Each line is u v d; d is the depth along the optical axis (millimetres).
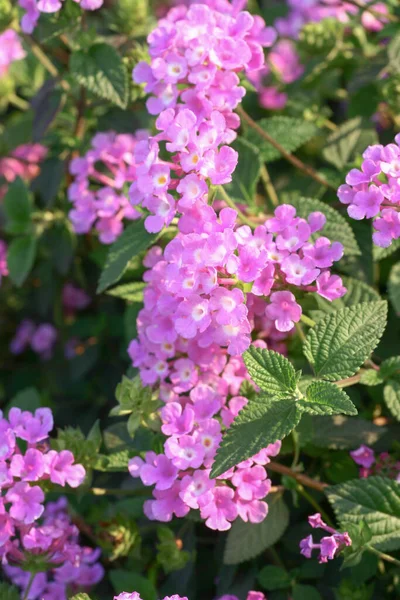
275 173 660
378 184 489
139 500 559
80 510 602
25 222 663
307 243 494
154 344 513
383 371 516
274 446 498
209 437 490
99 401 693
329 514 555
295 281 485
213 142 492
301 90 689
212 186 489
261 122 609
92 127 673
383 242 484
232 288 479
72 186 613
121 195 605
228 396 511
